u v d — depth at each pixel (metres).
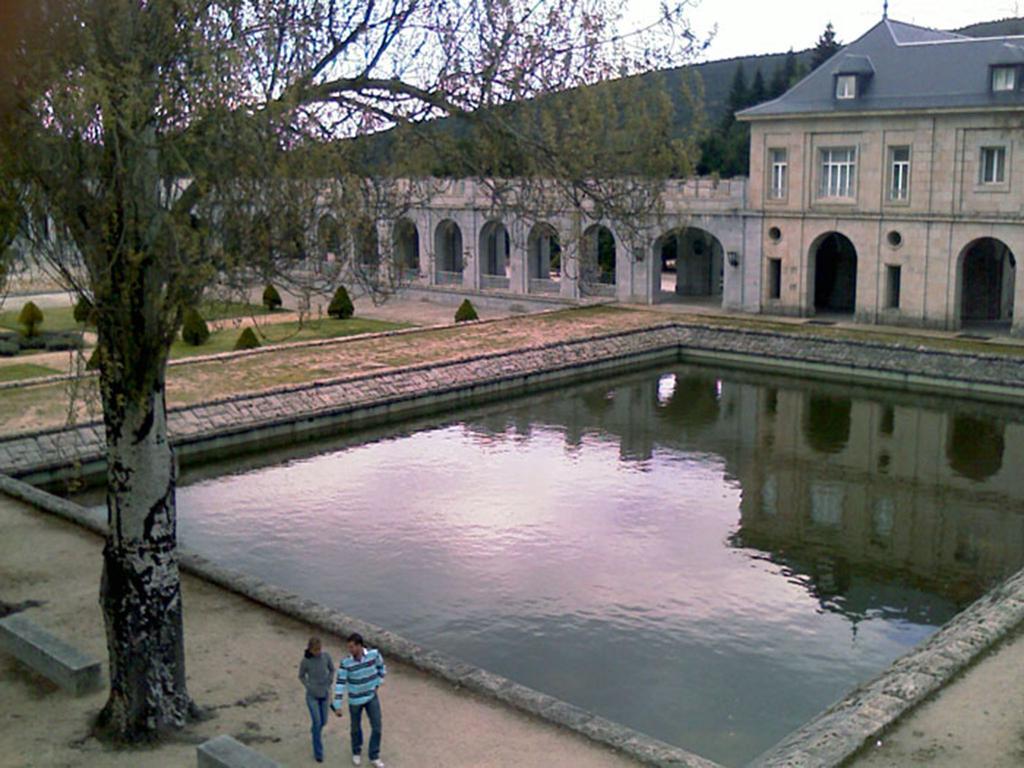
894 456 31.83
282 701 14.84
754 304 51.09
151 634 13.66
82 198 11.95
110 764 13.05
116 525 13.53
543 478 29.64
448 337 45.16
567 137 14.52
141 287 12.52
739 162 74.50
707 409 38.12
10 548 21.34
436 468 30.69
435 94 14.39
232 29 12.04
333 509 26.83
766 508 27.03
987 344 41.69
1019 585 18.98
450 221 60.09
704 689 17.66
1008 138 42.50
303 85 12.74
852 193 47.47
